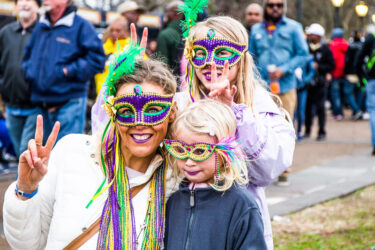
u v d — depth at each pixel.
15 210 2.17
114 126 2.33
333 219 5.18
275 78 6.18
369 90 8.62
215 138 2.23
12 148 7.50
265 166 2.49
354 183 6.56
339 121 14.71
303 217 5.24
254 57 6.31
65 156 2.34
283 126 2.62
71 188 2.28
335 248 4.34
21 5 5.43
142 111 2.20
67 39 5.13
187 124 2.22
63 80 5.13
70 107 5.21
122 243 2.21
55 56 5.11
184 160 2.26
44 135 5.30
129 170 2.33
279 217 5.18
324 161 8.35
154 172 2.36
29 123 5.38
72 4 5.19
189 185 2.31
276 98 2.84
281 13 6.37
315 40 10.93
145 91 2.20
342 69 14.71
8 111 5.55
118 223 2.23
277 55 6.34
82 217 2.25
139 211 2.28
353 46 14.39
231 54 2.67
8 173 7.05
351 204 5.73
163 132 2.27
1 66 5.48
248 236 2.18
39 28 5.18
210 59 2.66
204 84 2.72
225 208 2.22
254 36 6.50
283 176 6.59
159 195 2.31
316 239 4.57
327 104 19.20
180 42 6.11
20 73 5.32
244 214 2.20
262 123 2.51
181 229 2.25
